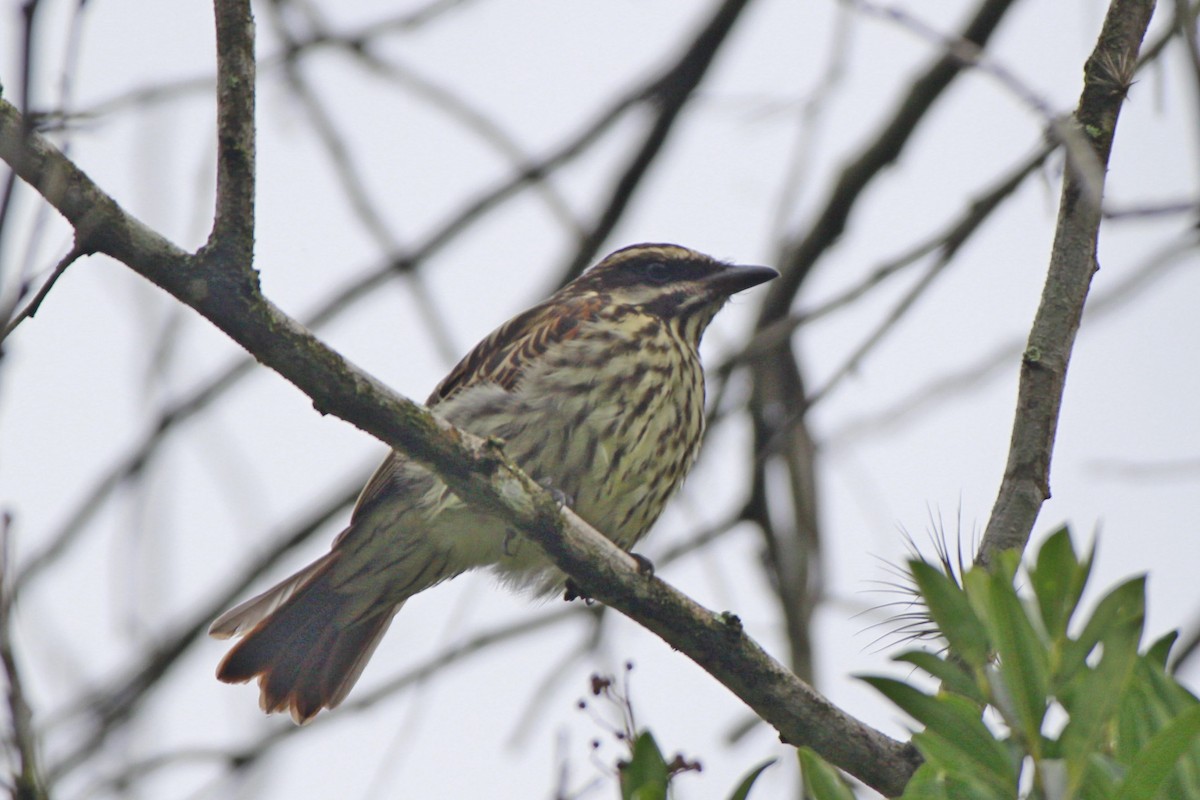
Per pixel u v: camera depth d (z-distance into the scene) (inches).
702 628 334.6
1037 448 313.0
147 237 292.7
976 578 229.0
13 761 309.3
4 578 314.3
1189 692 228.2
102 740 508.4
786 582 528.7
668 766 268.5
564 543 335.6
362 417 317.4
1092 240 315.9
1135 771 211.3
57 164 282.7
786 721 333.4
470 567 454.0
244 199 296.0
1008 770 225.9
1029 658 223.5
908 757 330.3
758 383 564.4
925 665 231.5
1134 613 222.4
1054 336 315.6
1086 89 320.8
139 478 511.8
